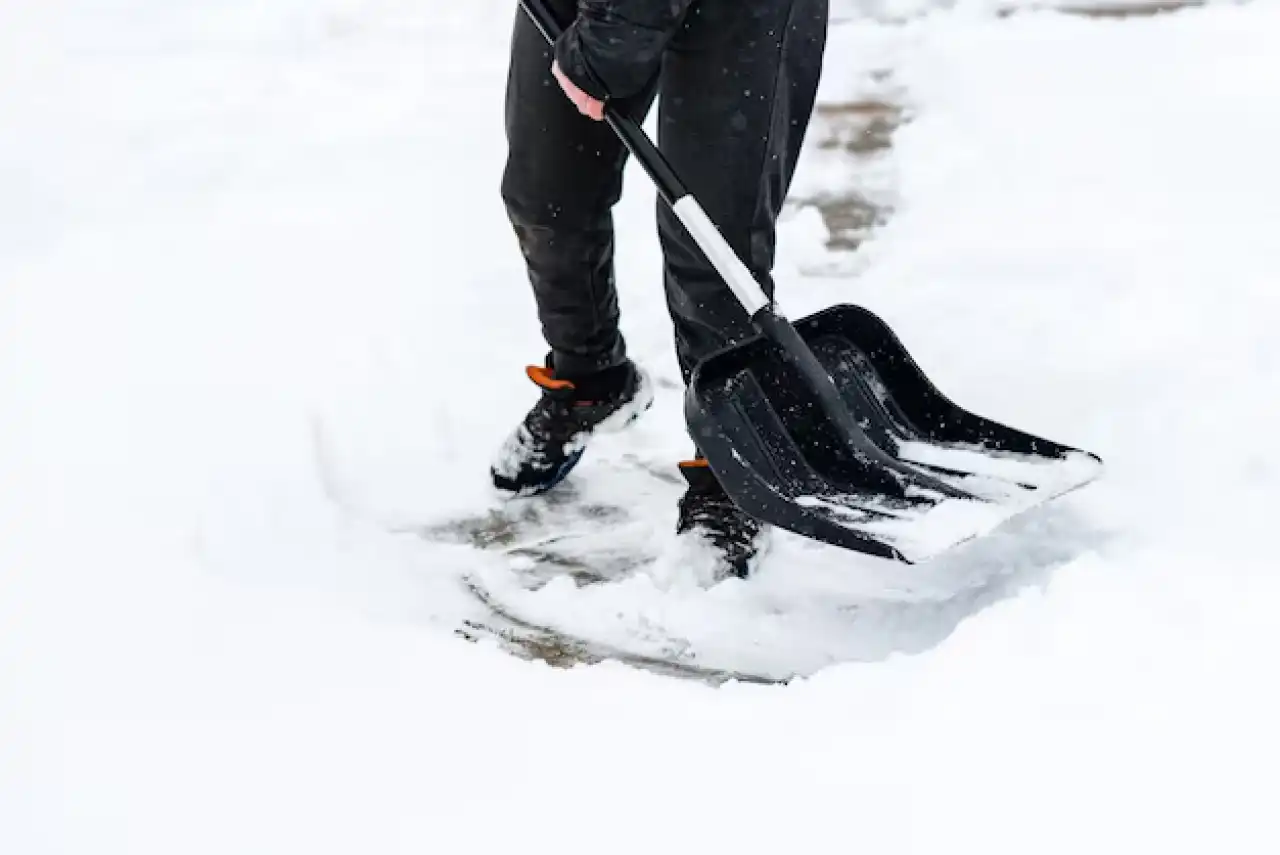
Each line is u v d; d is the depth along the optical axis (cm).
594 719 210
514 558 292
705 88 259
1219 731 196
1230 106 548
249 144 553
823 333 282
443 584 280
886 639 252
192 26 726
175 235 459
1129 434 310
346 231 464
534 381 307
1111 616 220
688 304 276
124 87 627
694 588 272
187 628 237
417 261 440
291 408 338
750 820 187
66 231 461
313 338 381
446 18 729
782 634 256
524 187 282
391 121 580
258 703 216
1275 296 380
